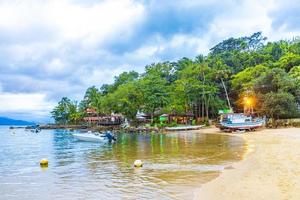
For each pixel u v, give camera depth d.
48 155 36.19
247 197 14.80
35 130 119.94
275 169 21.02
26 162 30.28
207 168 23.80
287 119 69.81
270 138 47.09
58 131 117.44
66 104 160.50
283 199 14.07
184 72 106.25
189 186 17.98
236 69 116.56
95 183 19.83
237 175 20.05
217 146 40.00
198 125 88.44
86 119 137.00
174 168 24.23
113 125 106.31
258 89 75.56
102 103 121.75
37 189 18.66
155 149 39.09
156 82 104.44
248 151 32.69
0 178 21.97
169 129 83.31
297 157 25.81
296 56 96.38
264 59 115.12
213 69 102.81
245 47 156.25
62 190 18.31
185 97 97.94
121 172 23.38
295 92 72.38
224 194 15.66
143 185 18.73
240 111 96.38
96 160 30.62
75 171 24.45
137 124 102.31
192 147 39.72
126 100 102.69
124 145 47.09
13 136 88.31
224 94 105.19
